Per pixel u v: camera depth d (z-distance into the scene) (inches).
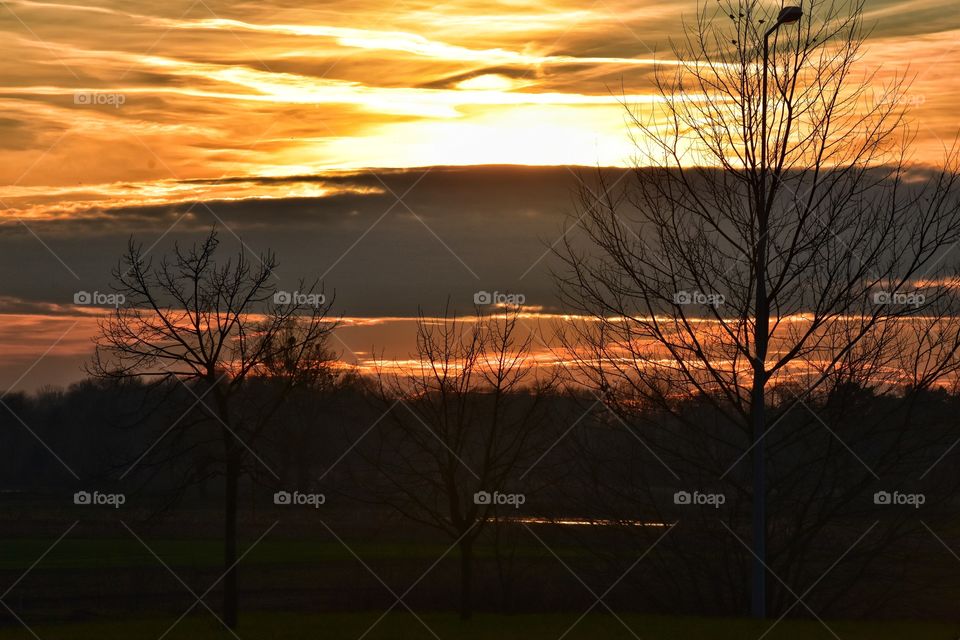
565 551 1411.2
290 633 832.9
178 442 840.3
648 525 1052.5
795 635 773.9
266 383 927.0
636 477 1062.4
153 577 1555.1
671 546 1040.8
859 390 1015.0
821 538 1026.1
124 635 858.1
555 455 1057.5
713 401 1019.9
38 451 3063.5
